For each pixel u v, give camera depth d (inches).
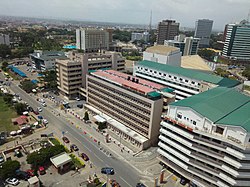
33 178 2864.2
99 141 4124.0
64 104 5708.7
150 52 7652.6
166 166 3432.6
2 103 5664.4
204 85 4963.1
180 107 2972.4
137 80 4672.7
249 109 3053.6
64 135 4291.3
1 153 3587.6
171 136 3070.9
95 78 5088.6
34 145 3905.0
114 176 3208.7
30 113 5191.9
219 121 2640.3
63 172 3235.7
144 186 2977.4
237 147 2452.0
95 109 5300.2
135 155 3750.0
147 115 3892.7
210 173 2748.5
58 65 6269.7
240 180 2546.8
